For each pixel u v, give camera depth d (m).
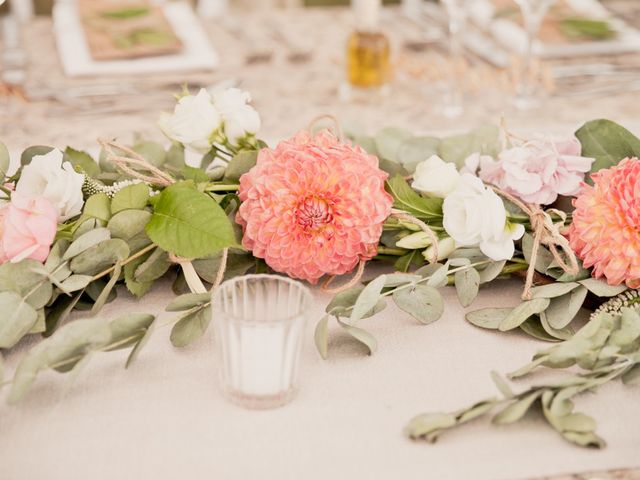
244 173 0.92
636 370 0.76
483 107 1.46
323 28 1.84
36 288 0.81
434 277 0.84
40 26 1.79
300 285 0.75
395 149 1.05
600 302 0.89
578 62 1.61
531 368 0.76
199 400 0.74
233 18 1.88
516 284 0.94
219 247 0.81
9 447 0.68
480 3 1.87
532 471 0.67
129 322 0.76
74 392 0.75
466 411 0.70
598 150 0.96
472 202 0.86
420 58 1.65
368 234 0.85
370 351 0.81
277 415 0.72
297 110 1.43
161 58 1.56
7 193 0.92
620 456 0.69
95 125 1.33
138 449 0.68
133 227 0.84
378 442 0.70
